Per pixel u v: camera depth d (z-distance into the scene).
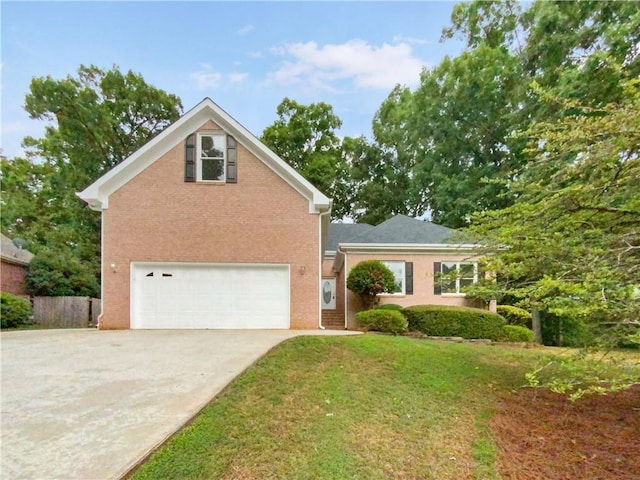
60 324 16.20
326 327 15.85
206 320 11.16
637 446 4.38
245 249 11.41
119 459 3.28
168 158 11.45
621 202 5.70
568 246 5.34
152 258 11.17
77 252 21.70
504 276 6.59
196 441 3.70
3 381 5.51
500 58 21.73
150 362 6.57
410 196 28.75
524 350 9.51
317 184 26.62
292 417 4.40
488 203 22.41
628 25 13.04
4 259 16.12
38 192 26.14
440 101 24.16
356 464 3.56
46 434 3.75
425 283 15.64
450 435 4.40
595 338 5.11
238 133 11.55
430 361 7.05
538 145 6.62
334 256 19.00
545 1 17.47
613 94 12.60
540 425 4.91
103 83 21.59
